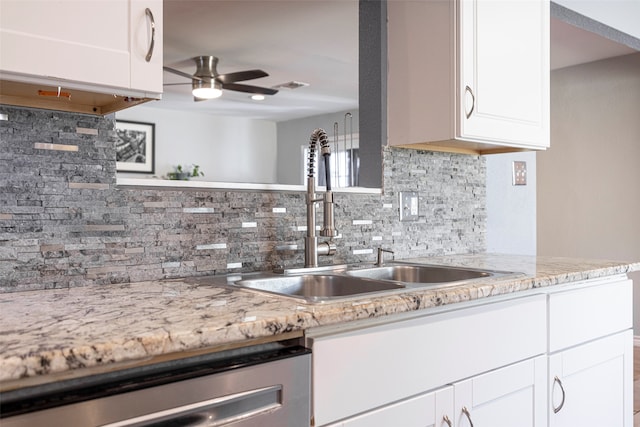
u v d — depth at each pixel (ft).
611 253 13.25
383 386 3.79
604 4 10.19
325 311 3.43
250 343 3.24
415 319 4.02
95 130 4.60
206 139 24.71
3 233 4.16
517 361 4.91
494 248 8.63
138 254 4.81
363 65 7.02
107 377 2.77
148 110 23.04
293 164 26.04
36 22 3.44
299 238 5.94
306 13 11.42
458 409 4.31
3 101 4.11
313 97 20.89
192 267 5.13
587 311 5.74
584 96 13.61
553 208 14.32
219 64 16.38
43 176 4.34
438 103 6.20
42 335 2.74
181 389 2.85
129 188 4.81
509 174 8.91
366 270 5.91
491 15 6.28
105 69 3.70
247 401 3.11
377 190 6.66
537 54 6.85
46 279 4.34
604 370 5.99
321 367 3.45
